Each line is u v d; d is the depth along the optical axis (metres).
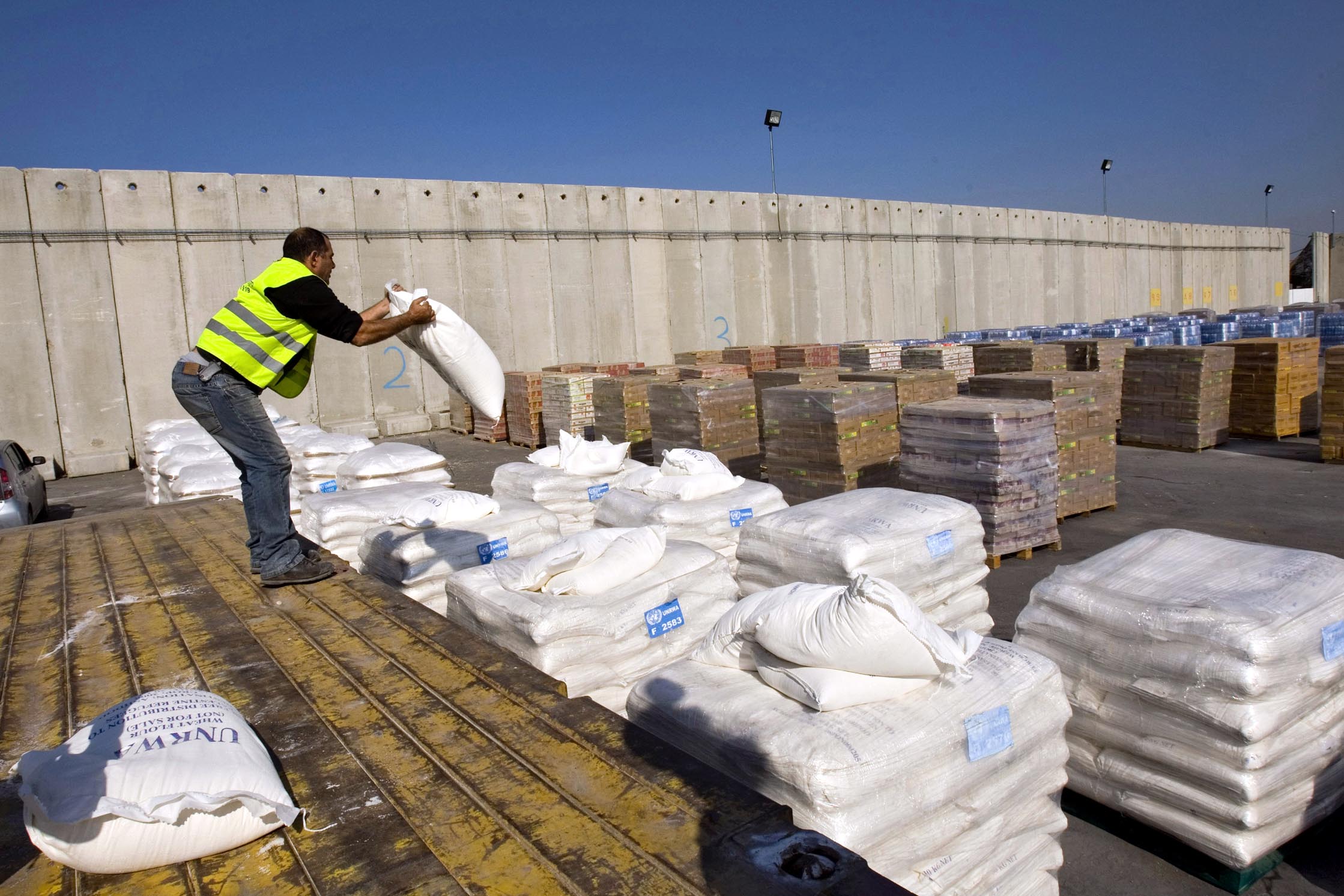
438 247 19.02
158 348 16.25
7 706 2.86
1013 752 2.84
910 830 2.64
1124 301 34.25
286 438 8.26
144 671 3.12
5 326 14.95
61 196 15.27
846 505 4.82
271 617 3.69
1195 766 3.24
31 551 5.47
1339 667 3.25
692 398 10.84
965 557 4.65
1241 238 39.44
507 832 1.92
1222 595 3.34
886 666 2.73
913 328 27.45
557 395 14.99
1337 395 11.09
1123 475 11.17
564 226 20.62
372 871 1.80
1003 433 7.36
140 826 1.84
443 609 4.88
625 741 2.33
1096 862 3.53
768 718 2.76
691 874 1.71
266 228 17.06
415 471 6.71
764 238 23.92
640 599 3.85
